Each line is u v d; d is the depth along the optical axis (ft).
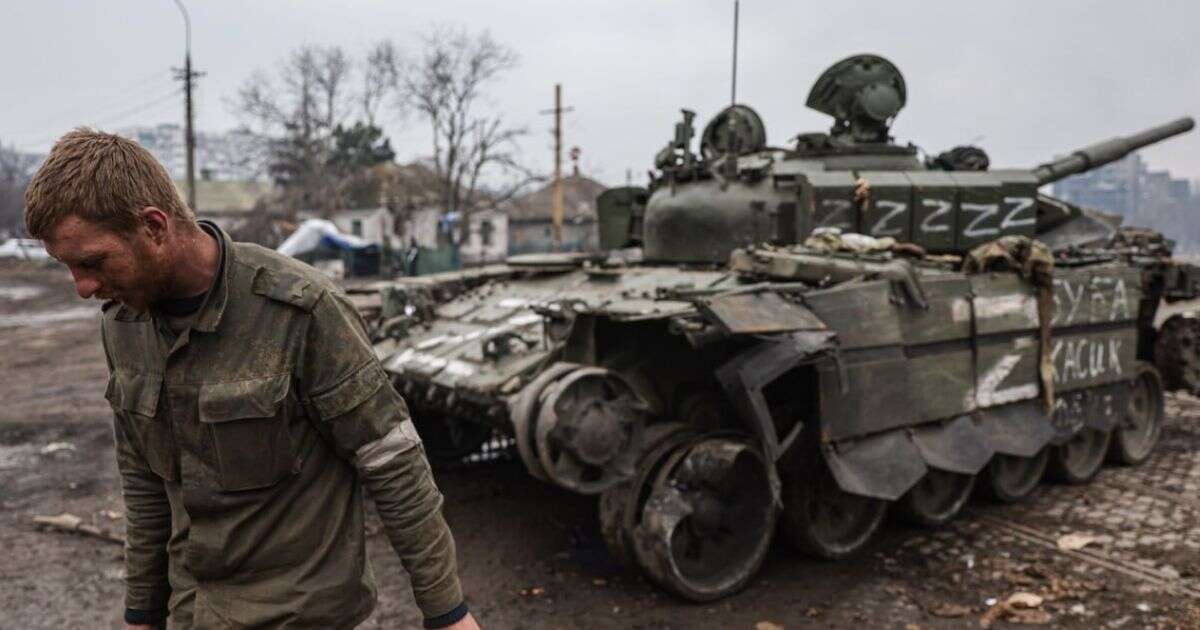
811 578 19.21
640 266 27.96
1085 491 25.53
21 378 44.01
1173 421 35.09
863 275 19.97
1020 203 26.48
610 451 16.65
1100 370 25.49
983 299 21.89
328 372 6.80
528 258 28.66
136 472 7.73
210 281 6.66
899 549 20.89
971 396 21.80
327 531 7.21
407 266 99.25
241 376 6.62
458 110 136.67
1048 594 18.01
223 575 7.10
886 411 19.75
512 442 30.40
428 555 7.16
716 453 17.95
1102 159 31.42
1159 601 17.57
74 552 20.43
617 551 18.22
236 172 217.15
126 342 7.03
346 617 7.30
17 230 224.53
